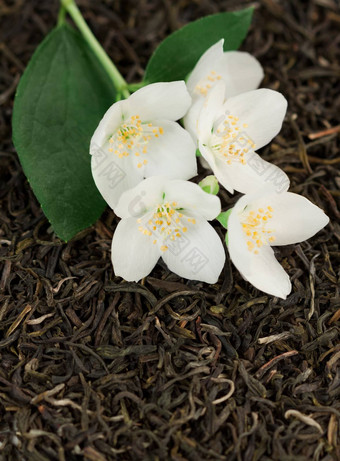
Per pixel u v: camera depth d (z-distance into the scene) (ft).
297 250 1.03
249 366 0.97
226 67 1.09
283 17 1.24
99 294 1.00
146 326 0.98
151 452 0.93
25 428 0.93
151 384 0.96
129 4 1.26
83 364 0.97
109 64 1.09
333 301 1.01
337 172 1.09
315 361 0.99
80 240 1.04
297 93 1.18
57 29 1.11
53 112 1.08
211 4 1.25
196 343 0.98
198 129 0.97
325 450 0.94
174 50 1.08
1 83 1.18
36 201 1.07
